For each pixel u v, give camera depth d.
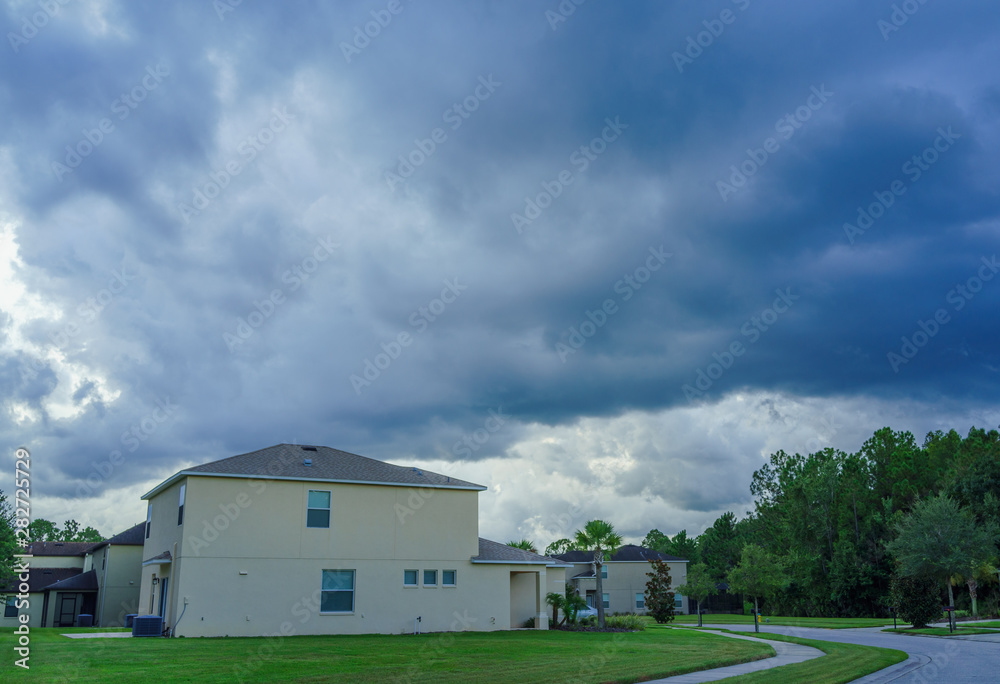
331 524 31.47
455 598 33.31
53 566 58.22
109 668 16.25
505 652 21.30
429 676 15.31
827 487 74.06
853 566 65.31
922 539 42.25
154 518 34.59
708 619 59.81
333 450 36.16
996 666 18.86
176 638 26.92
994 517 50.88
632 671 16.47
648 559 70.94
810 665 18.70
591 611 38.31
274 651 20.91
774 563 60.12
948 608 36.47
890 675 16.81
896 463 74.00
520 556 36.25
